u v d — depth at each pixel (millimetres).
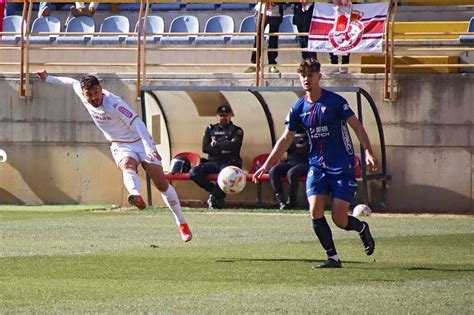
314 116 23031
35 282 20547
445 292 19438
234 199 46625
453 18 54062
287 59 51875
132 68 52500
